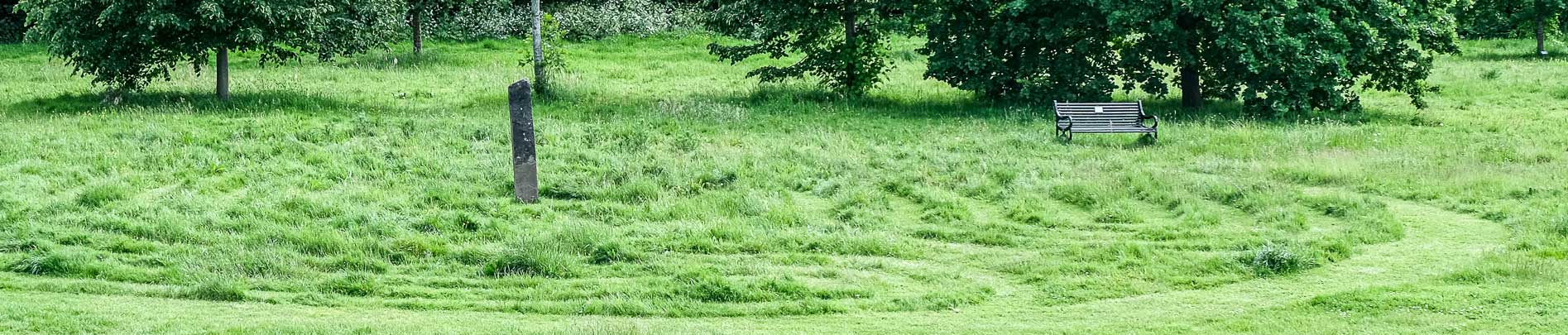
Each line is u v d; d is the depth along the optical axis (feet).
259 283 36.45
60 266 37.58
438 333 29.43
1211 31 73.67
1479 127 70.64
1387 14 72.95
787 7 80.12
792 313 33.04
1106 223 45.21
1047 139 64.03
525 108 48.98
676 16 127.75
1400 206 47.32
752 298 34.37
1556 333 27.27
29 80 87.15
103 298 34.65
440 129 64.44
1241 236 42.09
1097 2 73.41
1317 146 62.13
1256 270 36.78
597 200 49.26
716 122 70.79
